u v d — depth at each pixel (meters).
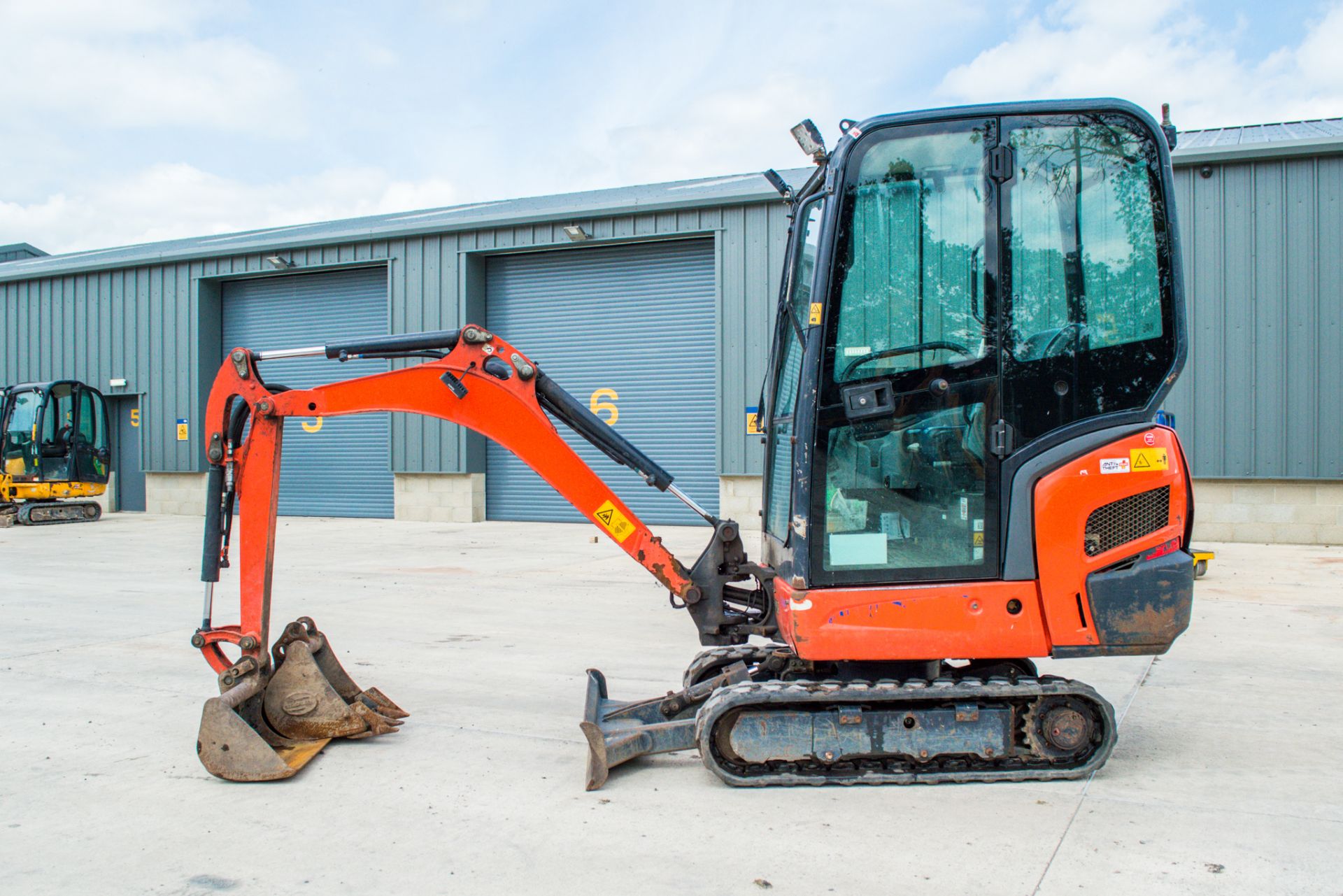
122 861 3.14
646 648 6.51
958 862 3.07
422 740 4.46
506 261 17.62
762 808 3.56
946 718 3.76
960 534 3.75
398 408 4.44
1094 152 3.78
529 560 11.73
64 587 9.52
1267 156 12.46
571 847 3.22
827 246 3.77
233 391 4.44
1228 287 12.72
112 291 20.72
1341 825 3.38
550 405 4.55
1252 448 12.65
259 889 2.93
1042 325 3.77
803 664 4.45
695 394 16.41
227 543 4.51
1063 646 3.69
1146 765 4.03
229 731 3.91
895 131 3.79
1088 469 3.70
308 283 19.38
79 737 4.52
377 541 14.16
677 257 16.47
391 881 2.98
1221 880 2.94
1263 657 6.10
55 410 18.20
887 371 3.77
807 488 3.76
